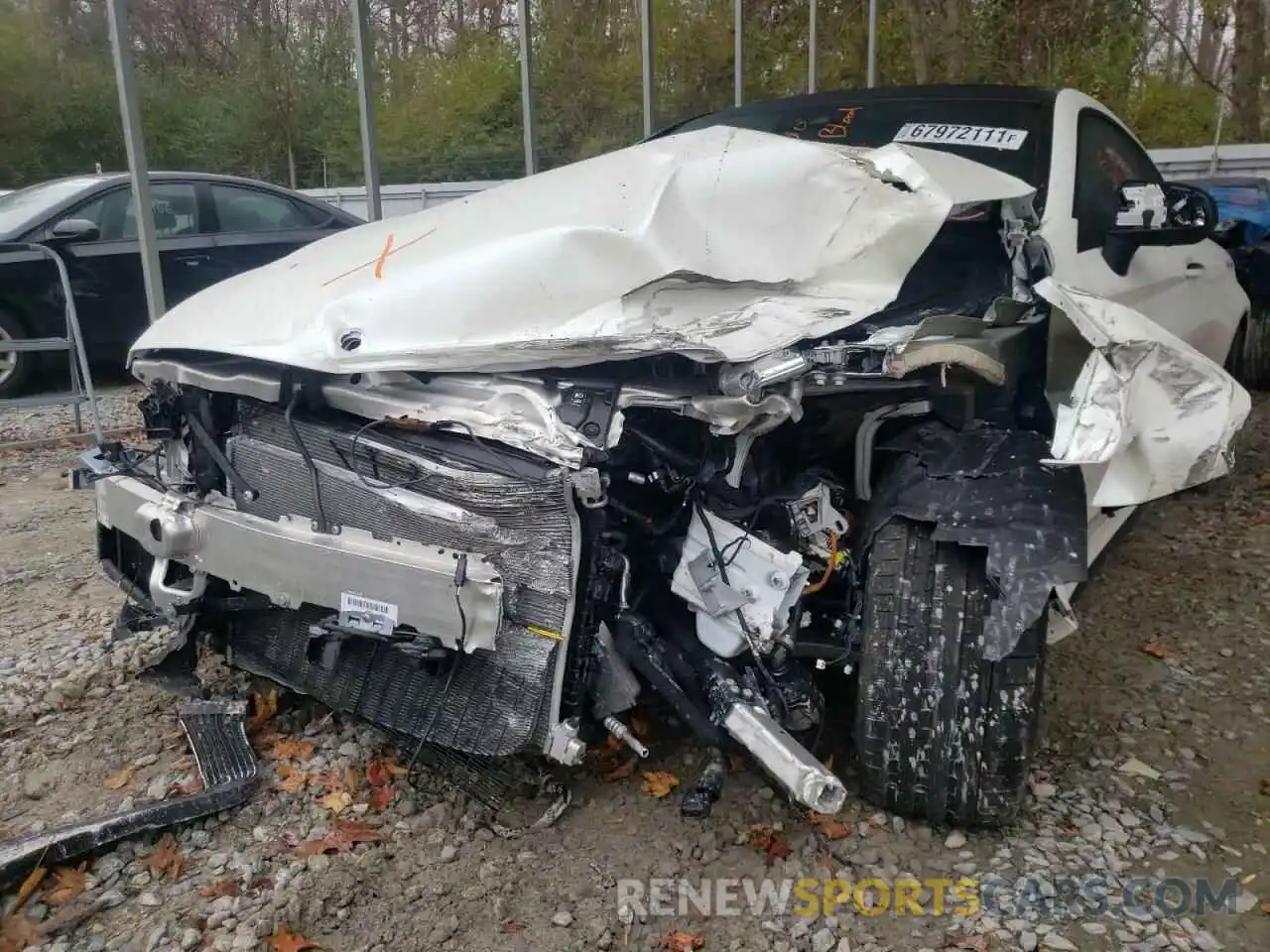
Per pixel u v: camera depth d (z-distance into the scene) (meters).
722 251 2.78
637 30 20.08
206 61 23.72
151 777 2.94
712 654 2.69
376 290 2.68
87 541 5.07
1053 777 3.01
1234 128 19.38
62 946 2.30
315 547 2.58
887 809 2.73
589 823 2.75
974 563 2.54
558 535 2.42
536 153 6.79
